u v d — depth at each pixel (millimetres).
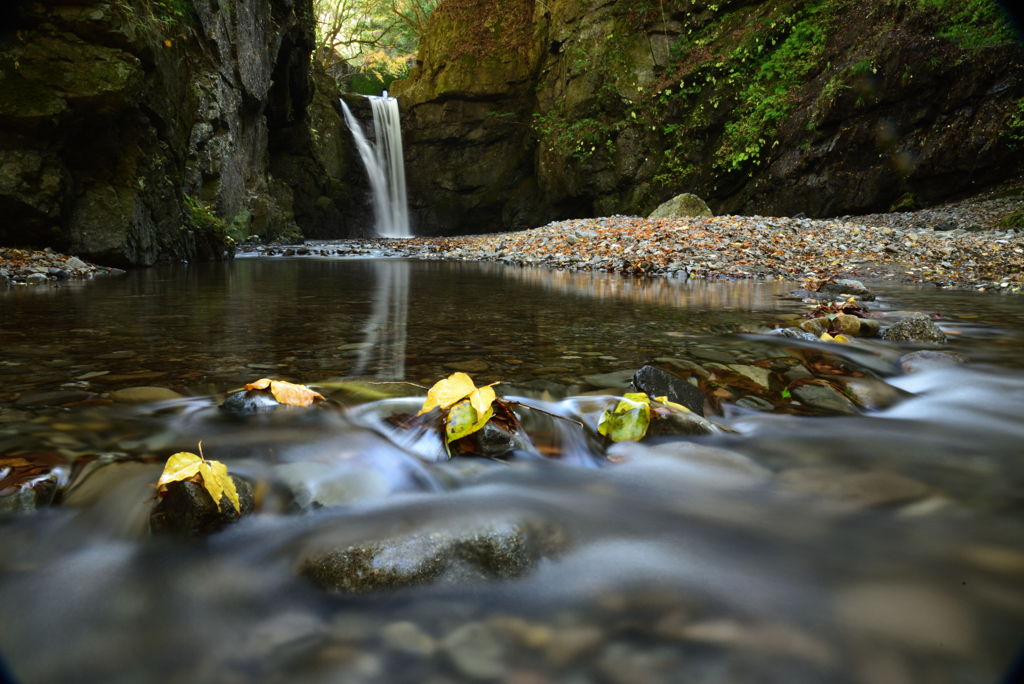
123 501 1389
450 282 7086
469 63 24672
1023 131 13422
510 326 3785
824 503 1522
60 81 7391
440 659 968
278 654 980
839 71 16234
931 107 14805
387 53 30797
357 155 24438
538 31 23500
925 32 15078
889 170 15367
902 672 933
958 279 7289
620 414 1919
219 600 1109
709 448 1806
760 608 1095
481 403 1789
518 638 1018
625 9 20312
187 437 1746
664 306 4867
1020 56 13578
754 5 19047
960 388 2576
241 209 15969
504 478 1650
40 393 2141
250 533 1322
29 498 1366
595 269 9406
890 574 1213
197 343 3111
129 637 1016
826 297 5582
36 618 1056
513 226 24734
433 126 25828
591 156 20688
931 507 1501
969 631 1029
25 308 4387
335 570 1146
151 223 9172
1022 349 3320
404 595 1127
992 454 1834
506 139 25156
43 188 7414
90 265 7824
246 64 15469
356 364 2658
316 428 1845
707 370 2648
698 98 19000
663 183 19500
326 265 10227
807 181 16641
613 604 1109
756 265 8680
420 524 1281
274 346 3057
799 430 2047
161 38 9344
